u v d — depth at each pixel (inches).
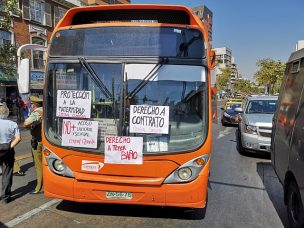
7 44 753.0
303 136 170.2
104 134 182.2
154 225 193.8
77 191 182.1
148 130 179.6
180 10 205.8
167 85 182.4
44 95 190.9
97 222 195.3
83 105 184.2
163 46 184.9
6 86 1023.0
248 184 287.7
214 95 215.6
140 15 213.5
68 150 183.5
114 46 186.5
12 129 223.3
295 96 204.7
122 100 181.3
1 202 225.5
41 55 1114.7
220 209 225.3
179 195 177.6
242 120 426.9
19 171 298.5
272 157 255.9
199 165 178.9
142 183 177.0
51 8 1252.5
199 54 184.5
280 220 209.3
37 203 223.9
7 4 669.9
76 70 187.5
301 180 167.2
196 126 181.3
